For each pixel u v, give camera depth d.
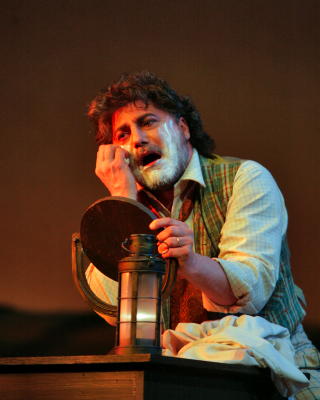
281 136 10.76
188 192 5.66
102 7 11.45
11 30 11.54
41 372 3.76
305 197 10.56
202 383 3.70
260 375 3.98
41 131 11.43
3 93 11.48
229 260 5.04
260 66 10.92
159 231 4.19
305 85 10.77
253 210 5.30
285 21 10.92
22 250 11.15
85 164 11.37
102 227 4.26
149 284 3.79
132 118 5.60
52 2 11.56
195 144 5.99
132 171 5.57
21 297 10.95
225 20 11.09
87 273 5.76
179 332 4.53
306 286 10.27
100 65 11.40
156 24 11.29
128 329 3.74
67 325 10.77
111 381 3.52
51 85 11.48
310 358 5.34
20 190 11.31
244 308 4.89
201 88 11.05
